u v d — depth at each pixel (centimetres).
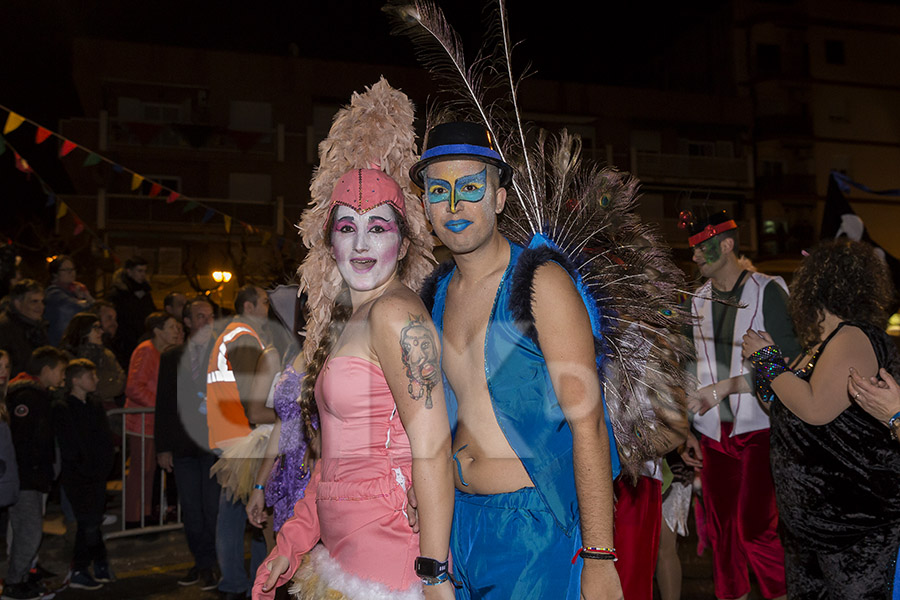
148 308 721
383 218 215
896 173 2848
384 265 214
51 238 1042
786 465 267
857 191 2788
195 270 1159
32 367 466
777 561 357
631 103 2553
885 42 2886
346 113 248
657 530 283
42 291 571
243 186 2220
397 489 207
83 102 2134
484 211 200
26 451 427
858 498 252
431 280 222
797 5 2839
